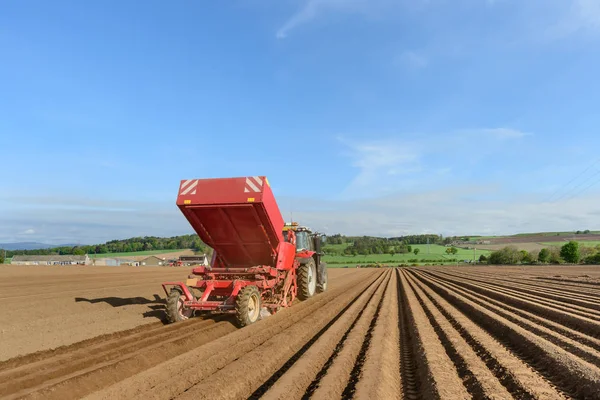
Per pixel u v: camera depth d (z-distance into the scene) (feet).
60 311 37.63
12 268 113.60
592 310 40.98
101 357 22.06
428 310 44.16
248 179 32.55
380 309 43.91
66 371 19.98
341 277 123.24
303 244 45.55
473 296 57.98
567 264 219.61
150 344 25.59
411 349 26.89
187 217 33.94
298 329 29.40
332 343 25.79
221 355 21.93
